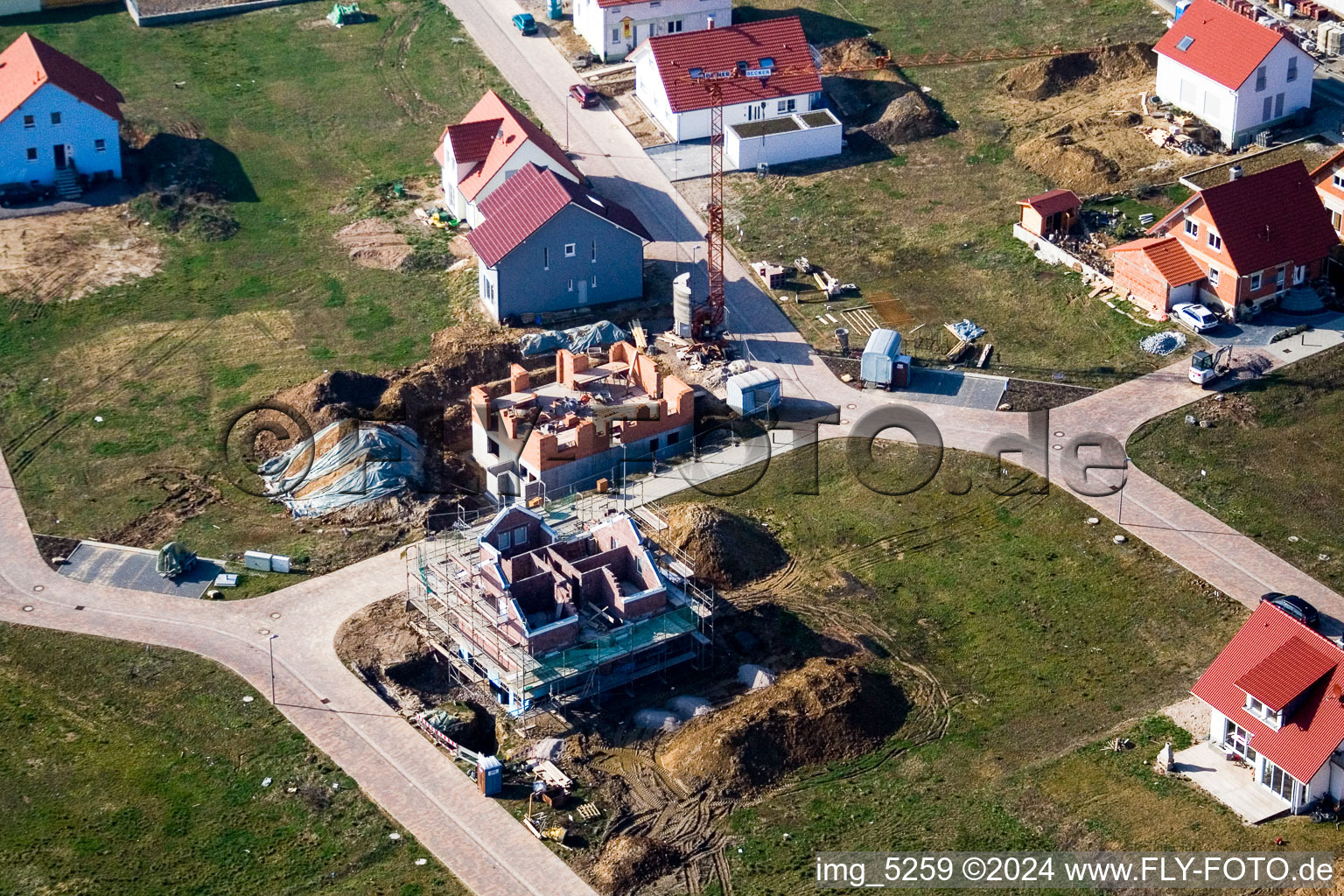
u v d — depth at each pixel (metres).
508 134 120.38
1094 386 105.25
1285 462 98.56
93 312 114.00
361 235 122.06
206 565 92.62
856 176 126.56
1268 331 108.44
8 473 99.62
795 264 117.50
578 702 84.00
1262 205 109.19
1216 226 107.62
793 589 91.38
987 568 92.25
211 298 115.88
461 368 106.31
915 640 87.88
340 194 126.94
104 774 79.69
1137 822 76.50
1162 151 124.56
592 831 76.81
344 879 74.38
